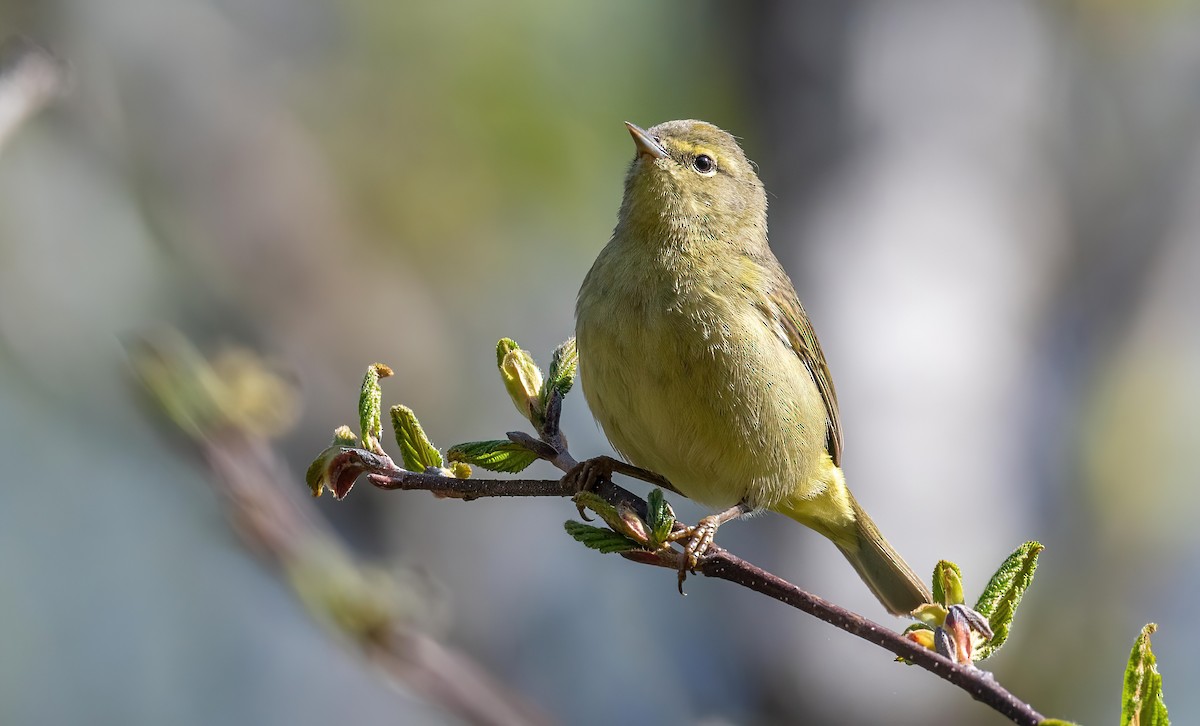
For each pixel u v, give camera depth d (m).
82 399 12.51
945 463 12.01
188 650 13.69
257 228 12.54
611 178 12.83
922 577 11.66
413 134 12.95
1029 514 12.52
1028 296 13.05
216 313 12.38
